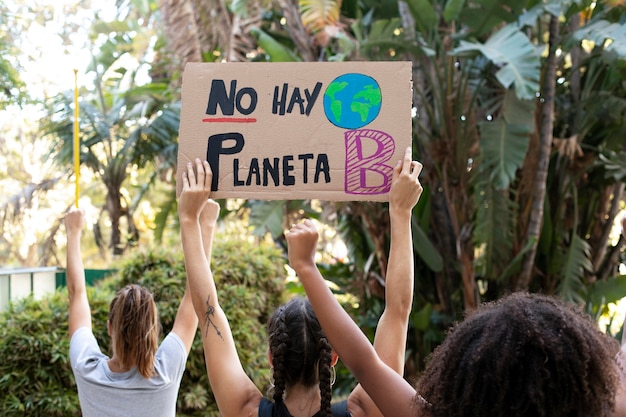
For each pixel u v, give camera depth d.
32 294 4.72
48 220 16.62
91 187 14.80
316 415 1.71
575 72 7.84
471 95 7.35
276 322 1.83
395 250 1.85
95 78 11.54
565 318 1.20
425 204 7.56
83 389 2.33
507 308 1.24
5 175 16.48
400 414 1.42
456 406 1.19
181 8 7.33
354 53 6.61
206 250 2.25
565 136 7.79
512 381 1.14
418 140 7.49
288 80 2.02
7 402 4.06
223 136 2.00
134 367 2.30
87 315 2.51
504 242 6.78
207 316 1.84
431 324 7.56
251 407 1.76
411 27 6.70
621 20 6.82
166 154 10.34
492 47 6.26
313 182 1.99
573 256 7.26
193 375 4.69
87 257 18.48
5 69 10.20
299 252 1.57
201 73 2.03
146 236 15.43
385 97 1.99
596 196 7.95
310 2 6.46
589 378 1.15
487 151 6.38
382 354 1.79
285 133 2.00
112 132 11.01
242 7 7.02
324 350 1.76
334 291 8.66
